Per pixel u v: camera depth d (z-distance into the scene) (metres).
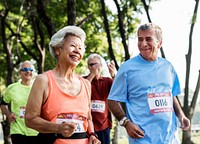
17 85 8.29
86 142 3.72
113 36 19.83
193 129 18.12
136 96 4.71
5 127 17.62
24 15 18.62
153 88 4.68
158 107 4.66
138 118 4.66
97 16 17.78
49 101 3.58
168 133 4.66
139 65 4.75
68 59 3.63
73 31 3.68
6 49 18.34
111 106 4.81
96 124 7.49
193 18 14.19
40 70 17.34
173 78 4.89
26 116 3.55
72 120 3.60
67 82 3.67
